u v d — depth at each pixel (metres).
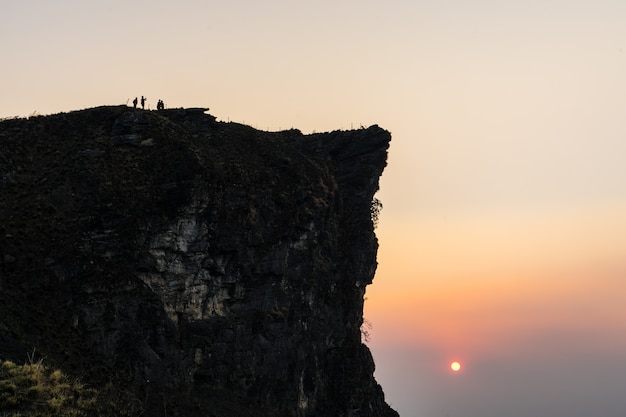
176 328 104.25
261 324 114.94
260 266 116.44
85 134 115.69
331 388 128.00
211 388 107.00
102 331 93.88
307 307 123.81
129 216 103.12
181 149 114.25
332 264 131.12
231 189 115.44
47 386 67.56
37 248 94.81
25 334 84.69
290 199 124.31
